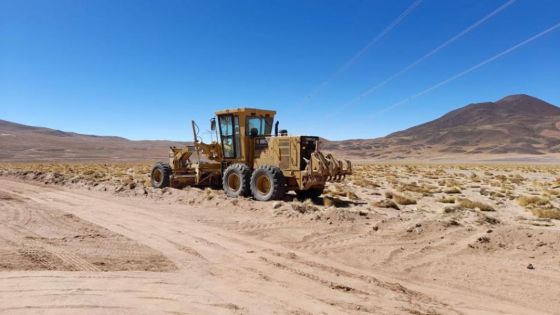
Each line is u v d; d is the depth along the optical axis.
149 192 20.11
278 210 14.32
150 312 5.64
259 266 8.45
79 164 80.00
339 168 17.55
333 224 12.39
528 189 28.97
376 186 28.55
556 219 16.14
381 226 11.93
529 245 9.92
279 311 5.98
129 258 8.78
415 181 35.44
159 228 12.20
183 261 8.69
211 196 17.50
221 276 7.68
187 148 21.95
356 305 6.41
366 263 9.00
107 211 15.23
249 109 19.50
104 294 6.28
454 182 33.66
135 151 166.50
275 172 17.17
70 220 13.18
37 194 20.45
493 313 6.41
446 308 6.53
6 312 5.39
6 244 9.45
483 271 8.45
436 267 8.72
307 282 7.51
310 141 18.03
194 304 6.07
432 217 13.32
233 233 11.66
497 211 18.22
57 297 6.03
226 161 20.59
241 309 5.97
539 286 7.64
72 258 8.52
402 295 7.04
